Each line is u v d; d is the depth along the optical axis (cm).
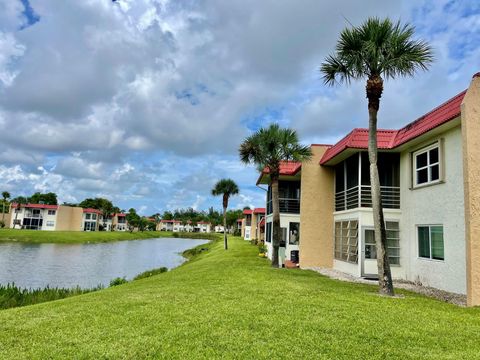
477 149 1009
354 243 1659
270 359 513
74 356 521
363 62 1143
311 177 1992
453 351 565
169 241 8944
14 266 3070
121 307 825
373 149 1155
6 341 587
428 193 1369
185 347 556
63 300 1032
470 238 983
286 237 2361
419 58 1091
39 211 8931
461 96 1136
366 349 559
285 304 855
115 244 6744
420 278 1405
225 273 1527
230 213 10500
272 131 1828
